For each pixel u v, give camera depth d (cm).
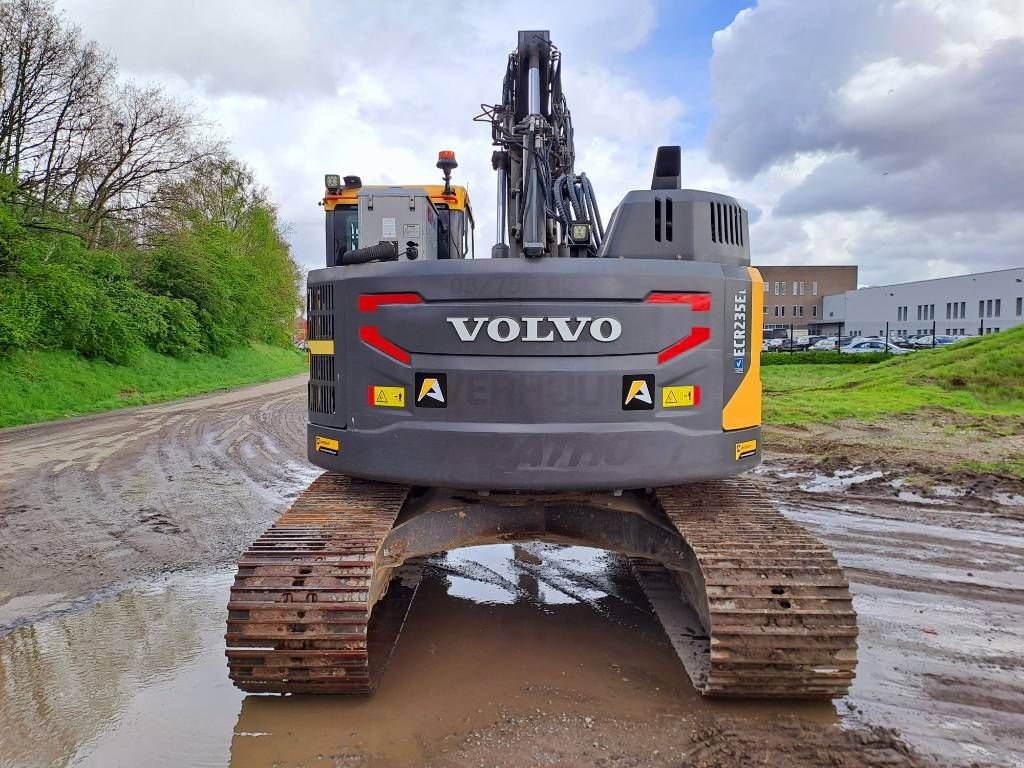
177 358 2536
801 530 348
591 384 329
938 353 1692
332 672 305
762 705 321
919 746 289
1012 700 327
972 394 1312
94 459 967
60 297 1767
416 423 342
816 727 302
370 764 279
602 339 329
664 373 337
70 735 302
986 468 797
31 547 566
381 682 344
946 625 410
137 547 567
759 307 372
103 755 287
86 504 709
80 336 1920
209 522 642
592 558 538
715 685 305
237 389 2281
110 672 359
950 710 317
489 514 390
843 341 4450
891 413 1163
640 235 357
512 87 498
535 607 442
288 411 1585
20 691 340
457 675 352
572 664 363
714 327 347
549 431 328
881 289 6456
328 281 378
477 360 332
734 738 293
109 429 1273
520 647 384
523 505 389
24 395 1533
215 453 1018
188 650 385
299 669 304
